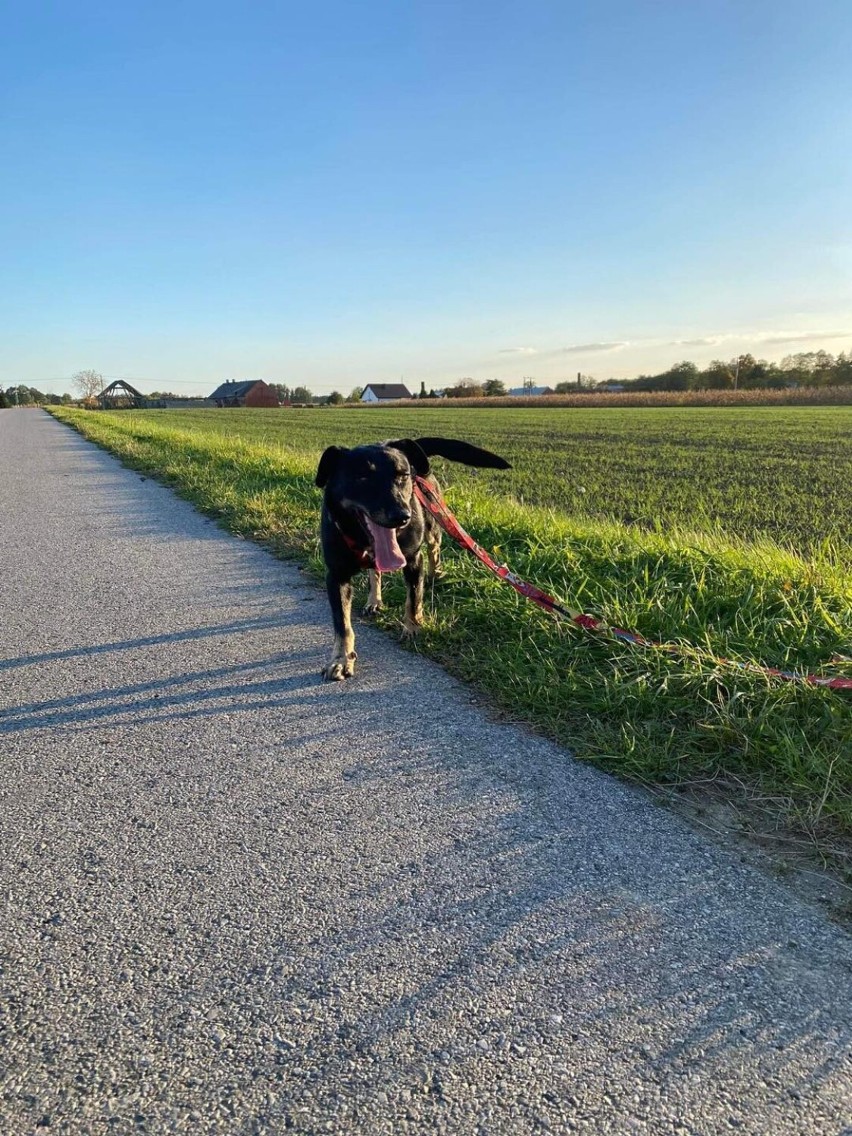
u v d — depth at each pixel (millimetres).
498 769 2967
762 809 2637
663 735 3117
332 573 4094
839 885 2244
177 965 1964
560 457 18188
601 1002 1818
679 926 2082
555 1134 1483
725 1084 1593
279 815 2676
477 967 1939
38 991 1883
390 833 2553
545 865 2365
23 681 3955
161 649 4422
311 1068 1647
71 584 5969
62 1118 1536
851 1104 1545
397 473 3980
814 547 6812
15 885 2305
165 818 2664
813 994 1836
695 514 8984
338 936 2064
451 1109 1541
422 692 3730
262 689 3814
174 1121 1529
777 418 41969
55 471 15070
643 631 4176
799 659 3711
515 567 5492
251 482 10695
